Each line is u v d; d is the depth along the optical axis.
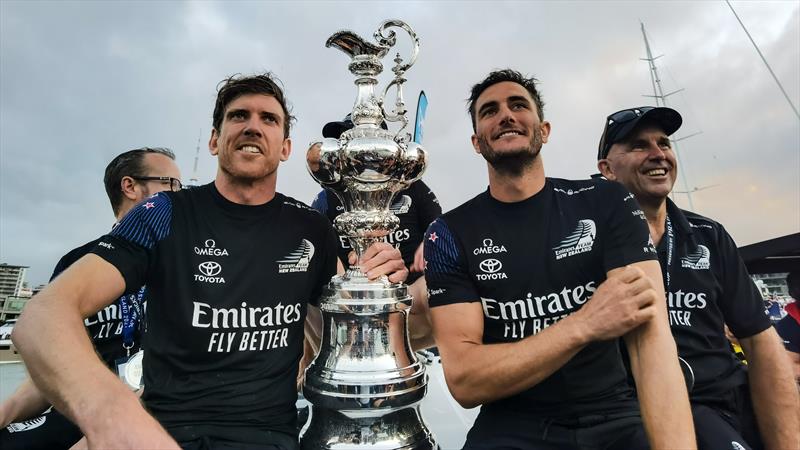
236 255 1.46
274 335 1.46
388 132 1.45
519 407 1.53
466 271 1.65
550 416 1.49
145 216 1.41
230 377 1.38
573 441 1.39
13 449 1.85
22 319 1.07
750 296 1.91
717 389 1.77
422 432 1.32
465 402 1.48
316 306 1.78
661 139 2.05
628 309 1.22
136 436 0.92
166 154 2.65
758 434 1.83
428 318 2.10
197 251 1.43
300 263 1.56
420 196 2.72
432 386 2.09
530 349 1.34
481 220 1.68
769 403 1.80
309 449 1.26
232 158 1.46
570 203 1.64
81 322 1.12
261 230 1.53
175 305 1.39
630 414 1.46
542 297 1.56
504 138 1.61
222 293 1.42
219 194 1.52
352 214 1.45
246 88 1.50
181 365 1.36
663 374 1.20
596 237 1.56
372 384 1.21
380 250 1.43
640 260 1.48
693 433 1.14
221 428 1.30
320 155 1.39
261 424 1.35
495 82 1.73
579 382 1.48
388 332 1.33
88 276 1.23
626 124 2.12
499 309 1.59
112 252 1.31
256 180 1.50
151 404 1.33
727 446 1.50
